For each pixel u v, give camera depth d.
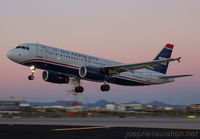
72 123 58.69
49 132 39.56
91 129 45.19
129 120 72.12
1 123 57.31
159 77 94.31
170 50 100.38
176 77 88.62
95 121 66.38
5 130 42.03
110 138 33.72
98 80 72.31
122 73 83.69
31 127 47.72
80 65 74.50
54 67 70.38
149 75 91.50
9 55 66.12
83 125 53.53
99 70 72.19
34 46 68.12
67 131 41.28
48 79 76.38
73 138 33.00
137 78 88.19
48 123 57.91
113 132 40.72
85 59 75.94
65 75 78.31
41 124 54.72
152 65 75.75
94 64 77.62
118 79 83.19
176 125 56.06
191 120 74.38
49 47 70.62
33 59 67.38
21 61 66.94
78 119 74.69
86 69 69.50
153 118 84.19
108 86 79.38
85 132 40.16
